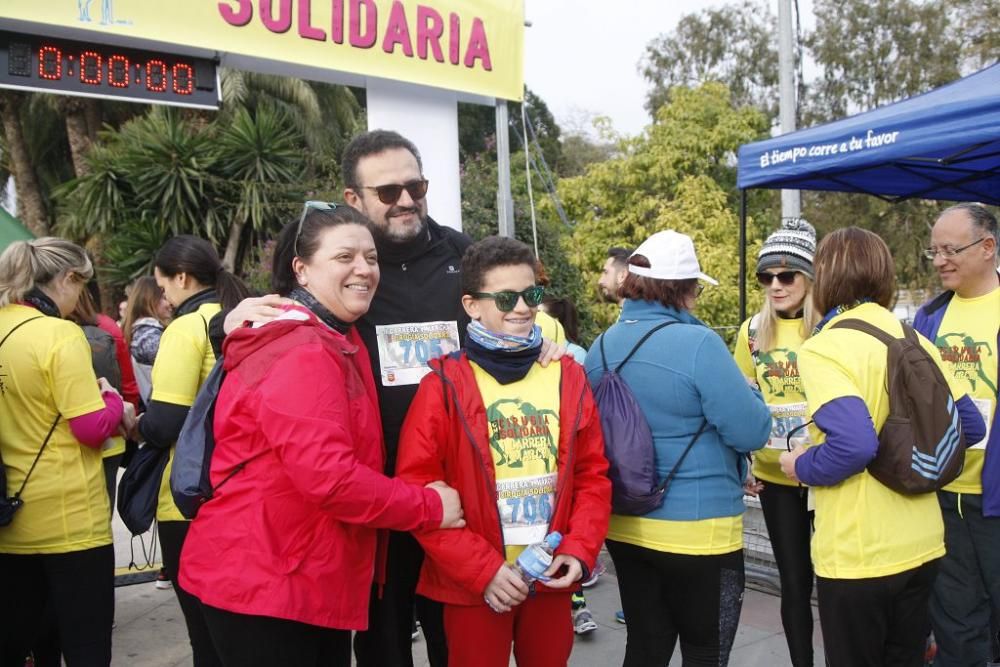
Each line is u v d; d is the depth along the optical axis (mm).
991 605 2955
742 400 2268
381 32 4676
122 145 12531
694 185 14117
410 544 2396
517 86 5383
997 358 2865
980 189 5297
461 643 2156
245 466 1809
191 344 2641
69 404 2514
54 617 2893
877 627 2227
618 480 2305
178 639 3924
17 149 16109
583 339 9359
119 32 3871
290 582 1765
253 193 11812
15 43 3865
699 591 2338
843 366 2170
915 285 16469
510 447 2131
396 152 2367
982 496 2861
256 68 4504
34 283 2621
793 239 3066
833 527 2236
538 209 13445
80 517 2584
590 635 3791
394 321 2418
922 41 19031
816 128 4340
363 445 1911
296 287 2078
